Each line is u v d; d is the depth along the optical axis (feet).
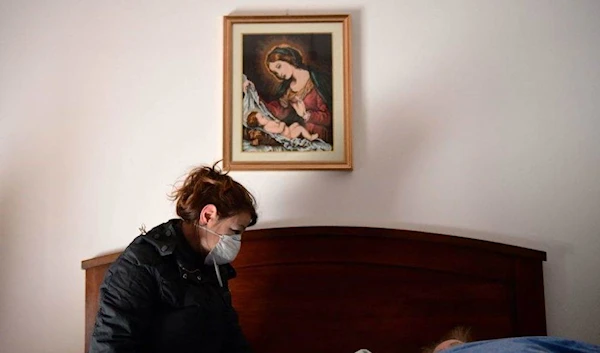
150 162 5.86
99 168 5.84
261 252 5.67
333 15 5.89
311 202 5.82
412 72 5.96
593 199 5.83
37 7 5.98
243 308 5.63
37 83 5.92
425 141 5.89
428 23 6.01
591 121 5.91
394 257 5.66
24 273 5.72
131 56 5.97
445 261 5.66
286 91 5.88
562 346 3.41
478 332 5.60
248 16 5.87
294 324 5.62
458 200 5.84
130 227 5.79
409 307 5.63
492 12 6.01
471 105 5.92
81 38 5.97
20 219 5.77
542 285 5.63
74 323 5.67
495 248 5.64
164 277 3.99
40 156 5.85
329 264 5.69
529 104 5.92
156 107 5.92
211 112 5.92
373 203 5.82
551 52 5.97
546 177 5.86
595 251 5.77
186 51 5.98
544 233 5.81
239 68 5.89
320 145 5.82
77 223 5.78
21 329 5.66
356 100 5.93
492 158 5.88
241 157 5.80
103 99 5.91
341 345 5.59
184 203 4.29
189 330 4.02
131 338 3.74
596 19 5.99
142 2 6.01
